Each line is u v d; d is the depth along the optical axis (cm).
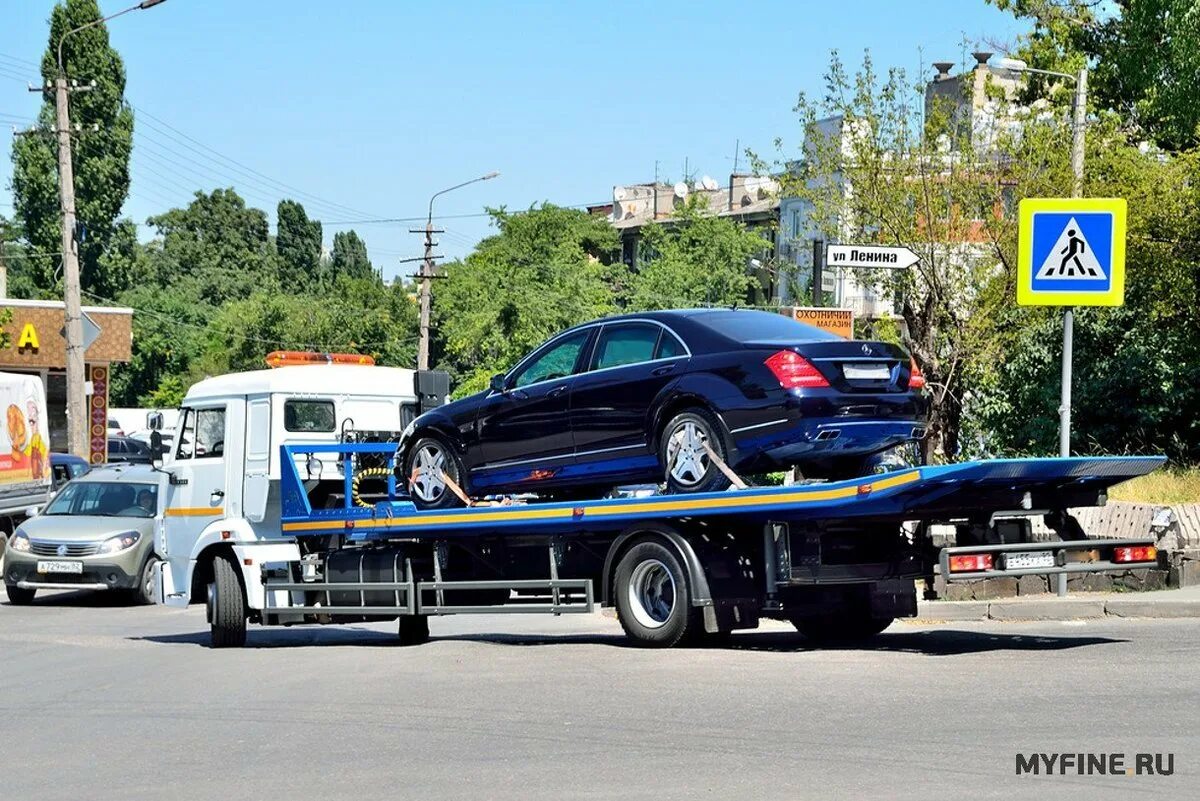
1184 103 4325
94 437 6356
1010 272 3594
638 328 1595
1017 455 3700
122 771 1052
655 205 13375
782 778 938
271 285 13938
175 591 2142
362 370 2138
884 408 1474
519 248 11781
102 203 9488
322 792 953
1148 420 3588
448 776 982
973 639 1641
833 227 3766
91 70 9394
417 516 1789
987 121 3806
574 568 1677
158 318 11275
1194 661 1384
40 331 6238
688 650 1534
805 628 1702
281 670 1585
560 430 1645
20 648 1984
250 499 2050
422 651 1698
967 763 968
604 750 1041
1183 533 2164
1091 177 3709
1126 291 3669
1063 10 5516
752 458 1466
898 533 1530
